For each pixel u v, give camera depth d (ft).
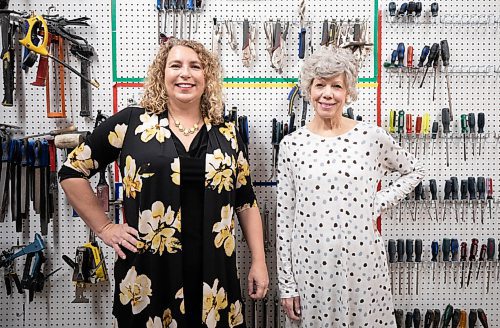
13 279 7.14
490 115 7.36
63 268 7.31
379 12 7.26
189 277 5.23
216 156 5.28
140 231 5.08
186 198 5.20
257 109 7.29
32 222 7.29
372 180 5.79
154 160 5.06
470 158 7.39
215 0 7.18
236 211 6.00
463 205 7.38
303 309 5.82
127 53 7.19
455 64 7.34
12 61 6.71
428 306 7.47
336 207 5.57
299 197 5.77
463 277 7.42
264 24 7.14
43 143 6.94
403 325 7.39
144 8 7.16
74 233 7.29
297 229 5.82
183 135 5.35
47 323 7.34
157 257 5.09
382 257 5.86
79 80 7.18
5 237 7.26
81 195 5.29
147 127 5.21
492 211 7.41
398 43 7.29
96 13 7.16
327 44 6.98
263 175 7.32
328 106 5.59
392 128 7.08
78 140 6.56
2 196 6.67
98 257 6.88
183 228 5.19
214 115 5.57
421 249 7.21
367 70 7.30
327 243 5.58
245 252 7.36
